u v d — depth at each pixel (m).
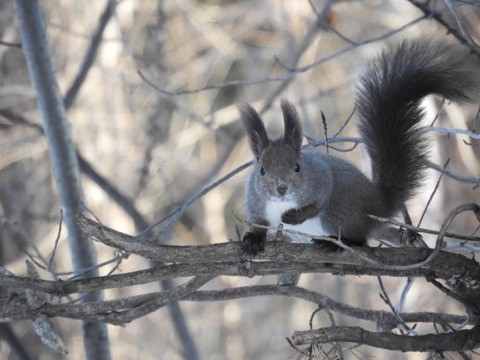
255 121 7.92
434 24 16.33
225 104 21.36
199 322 20.16
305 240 8.15
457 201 15.44
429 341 6.81
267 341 20.03
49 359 16.42
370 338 6.66
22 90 15.86
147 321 18.84
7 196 17.02
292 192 7.56
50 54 10.24
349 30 19.23
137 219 13.22
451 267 7.00
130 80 17.47
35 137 16.45
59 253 16.98
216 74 21.08
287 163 7.62
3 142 16.27
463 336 6.89
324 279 18.95
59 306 7.01
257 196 7.80
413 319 7.77
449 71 8.14
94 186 16.83
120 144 17.81
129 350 18.25
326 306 7.66
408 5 17.50
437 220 15.26
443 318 7.84
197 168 20.06
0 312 6.89
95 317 7.08
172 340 18.64
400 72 8.35
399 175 8.19
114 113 17.47
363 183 8.03
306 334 6.61
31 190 17.42
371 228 8.10
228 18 20.56
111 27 17.12
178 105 17.25
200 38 20.09
